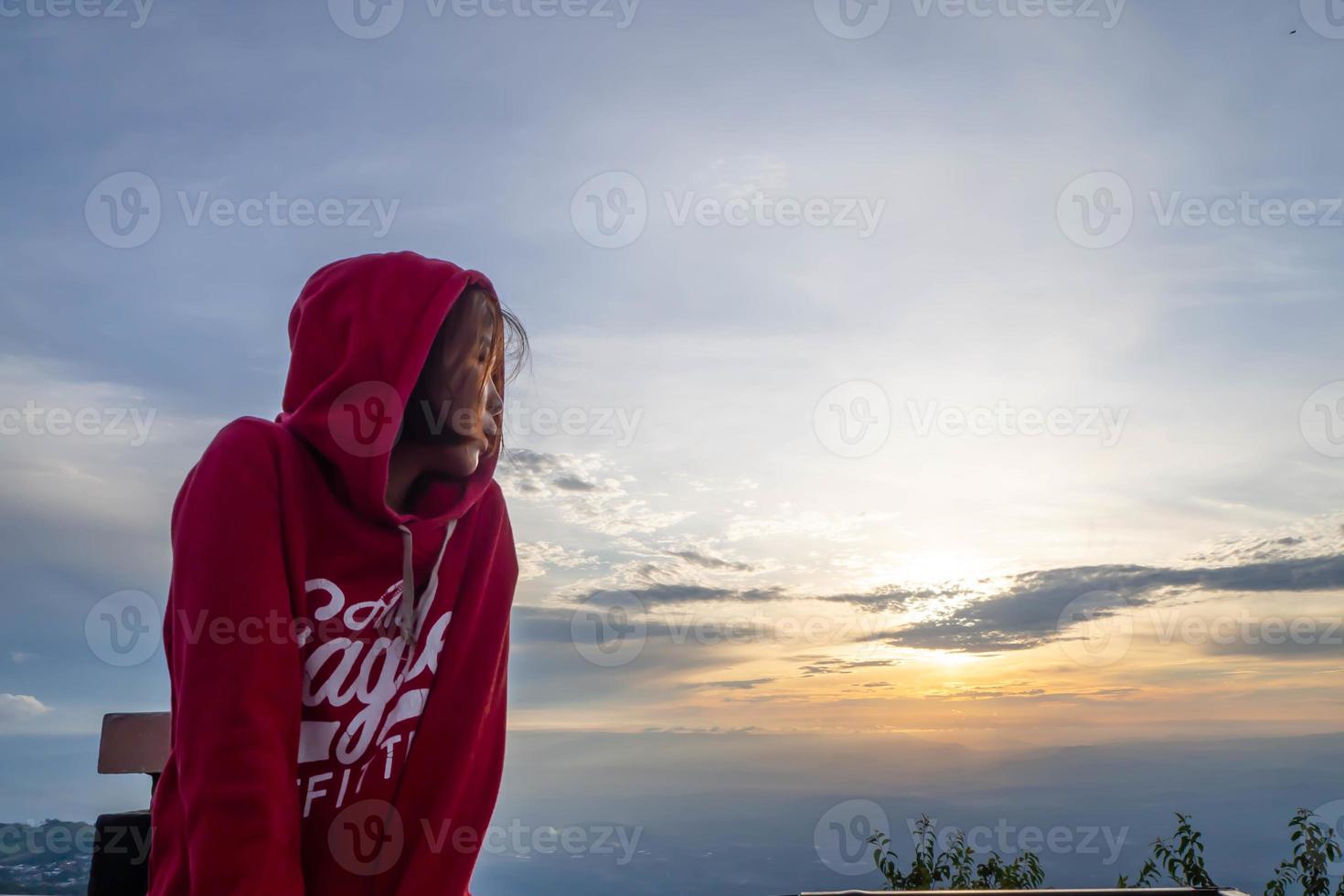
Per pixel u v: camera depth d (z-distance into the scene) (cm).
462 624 129
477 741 127
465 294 124
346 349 113
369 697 116
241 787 95
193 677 98
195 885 93
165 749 190
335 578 112
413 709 121
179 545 104
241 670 98
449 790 122
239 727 96
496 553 139
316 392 111
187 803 95
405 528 116
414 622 122
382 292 113
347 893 112
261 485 105
